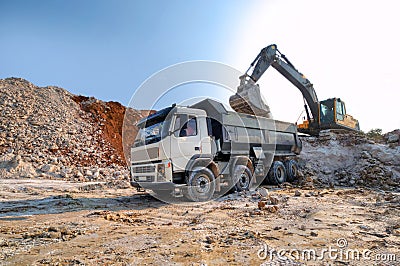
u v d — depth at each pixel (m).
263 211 4.68
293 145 10.65
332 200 6.01
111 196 7.49
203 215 4.51
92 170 14.01
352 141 13.21
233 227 3.62
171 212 4.88
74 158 15.86
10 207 5.55
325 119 14.09
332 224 3.75
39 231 3.48
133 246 2.82
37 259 2.44
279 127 10.02
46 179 11.70
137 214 4.73
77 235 3.29
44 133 17.59
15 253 2.61
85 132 20.39
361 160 11.78
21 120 18.28
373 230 3.41
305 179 10.45
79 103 26.23
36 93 23.66
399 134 13.15
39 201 6.40
